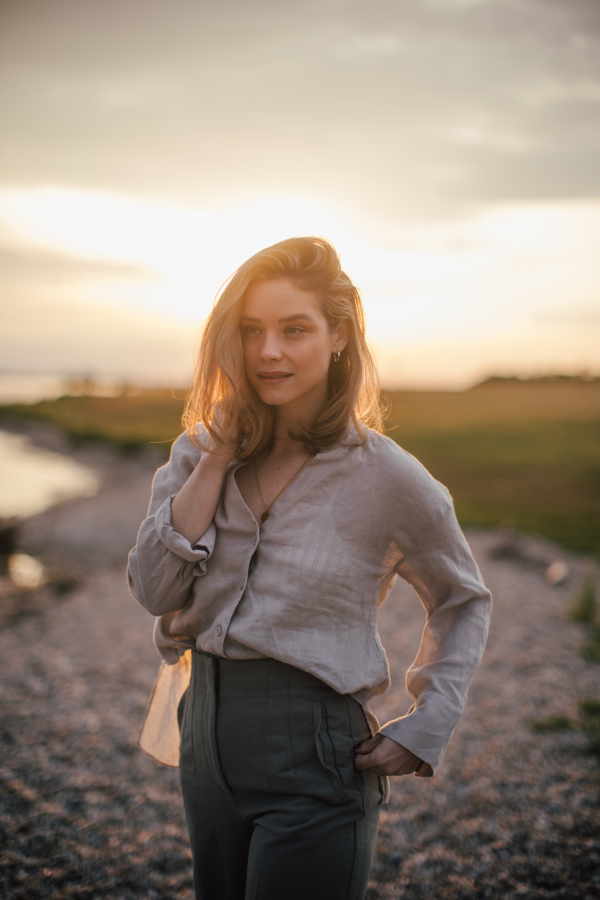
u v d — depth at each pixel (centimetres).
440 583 150
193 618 149
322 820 132
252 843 134
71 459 3133
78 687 527
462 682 143
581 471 2348
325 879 129
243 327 145
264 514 143
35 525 1464
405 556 148
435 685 142
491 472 2339
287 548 137
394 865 289
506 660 592
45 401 7288
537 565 1046
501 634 676
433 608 155
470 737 429
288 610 135
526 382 9581
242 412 145
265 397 143
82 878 269
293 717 136
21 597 895
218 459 145
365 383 157
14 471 2661
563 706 473
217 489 145
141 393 7619
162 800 348
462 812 332
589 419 4341
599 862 275
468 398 6881
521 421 4244
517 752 398
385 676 145
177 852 297
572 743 402
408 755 137
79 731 436
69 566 1116
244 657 139
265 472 150
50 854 284
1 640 675
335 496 139
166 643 163
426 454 2761
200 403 150
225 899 146
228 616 139
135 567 149
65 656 616
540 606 791
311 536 137
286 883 128
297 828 130
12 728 432
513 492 1970
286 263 140
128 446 3306
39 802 331
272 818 133
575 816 314
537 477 2241
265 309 140
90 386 8081
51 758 389
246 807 139
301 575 135
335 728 138
